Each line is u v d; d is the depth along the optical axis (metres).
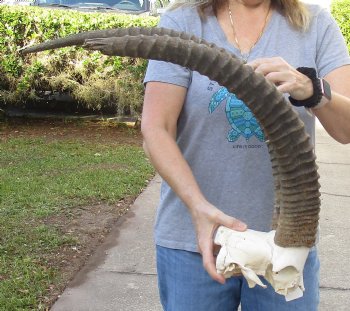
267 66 1.64
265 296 2.04
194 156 2.01
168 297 2.13
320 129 9.84
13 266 4.36
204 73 1.45
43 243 4.79
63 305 3.91
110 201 5.91
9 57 8.82
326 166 7.53
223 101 1.95
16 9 8.85
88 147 8.22
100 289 4.14
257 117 1.47
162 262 2.12
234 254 1.61
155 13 10.27
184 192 1.80
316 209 1.55
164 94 1.95
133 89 9.09
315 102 1.68
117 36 1.44
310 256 2.03
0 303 3.83
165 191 2.12
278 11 2.04
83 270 4.40
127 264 4.54
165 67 1.94
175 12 2.04
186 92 1.99
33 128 9.36
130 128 9.57
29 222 5.24
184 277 2.07
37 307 3.85
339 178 7.01
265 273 1.63
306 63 2.00
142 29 1.47
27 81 8.98
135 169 7.12
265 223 2.00
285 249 1.59
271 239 1.62
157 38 1.41
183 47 1.42
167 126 1.96
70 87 9.06
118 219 5.47
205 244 1.71
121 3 10.26
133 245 4.88
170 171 1.84
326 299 4.07
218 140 1.98
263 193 1.99
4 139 8.57
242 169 1.98
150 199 6.07
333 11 13.12
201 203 1.76
